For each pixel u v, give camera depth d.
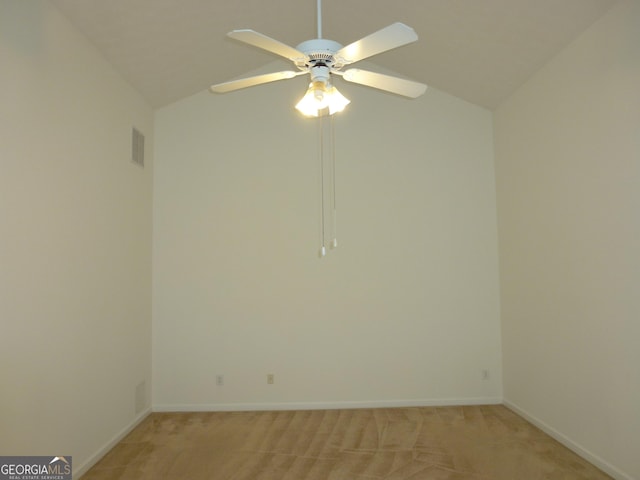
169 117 4.31
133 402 3.69
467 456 3.05
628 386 2.57
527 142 3.72
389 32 1.78
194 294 4.19
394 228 4.30
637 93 2.47
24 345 2.30
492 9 3.01
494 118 4.36
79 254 2.86
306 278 4.23
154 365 4.14
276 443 3.32
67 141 2.73
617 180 2.63
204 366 4.15
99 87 3.17
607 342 2.74
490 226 4.33
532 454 3.07
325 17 3.65
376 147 4.36
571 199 3.10
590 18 2.80
